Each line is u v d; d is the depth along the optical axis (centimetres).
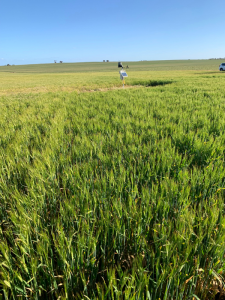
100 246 193
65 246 174
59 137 512
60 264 175
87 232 189
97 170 335
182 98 1030
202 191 267
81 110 867
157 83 2531
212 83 1880
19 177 336
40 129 654
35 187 272
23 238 180
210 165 308
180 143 431
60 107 1024
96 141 454
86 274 172
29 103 1273
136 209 222
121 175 290
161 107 842
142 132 501
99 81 3209
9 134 561
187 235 176
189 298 162
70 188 281
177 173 312
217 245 165
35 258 167
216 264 163
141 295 140
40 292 158
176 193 241
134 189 255
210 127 526
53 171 310
